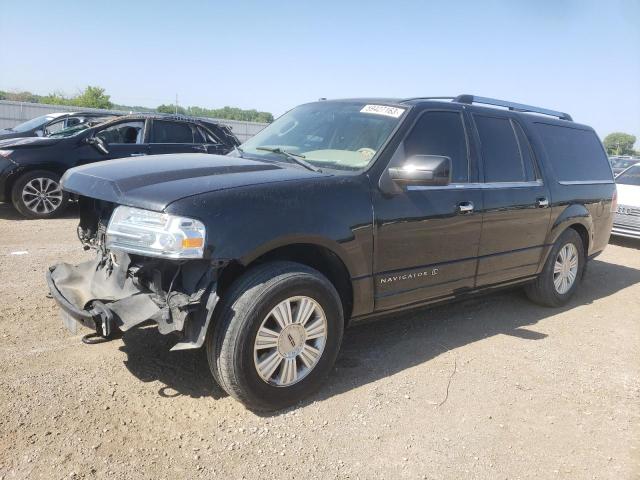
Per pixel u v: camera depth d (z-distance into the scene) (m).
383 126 4.07
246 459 2.86
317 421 3.26
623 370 4.35
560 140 5.70
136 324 2.98
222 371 3.08
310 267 3.40
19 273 5.58
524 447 3.20
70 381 3.46
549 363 4.37
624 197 10.12
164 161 3.72
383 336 4.66
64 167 9.05
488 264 4.67
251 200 3.13
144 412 3.19
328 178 3.55
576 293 6.53
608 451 3.23
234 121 33.00
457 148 4.40
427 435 3.22
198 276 3.05
